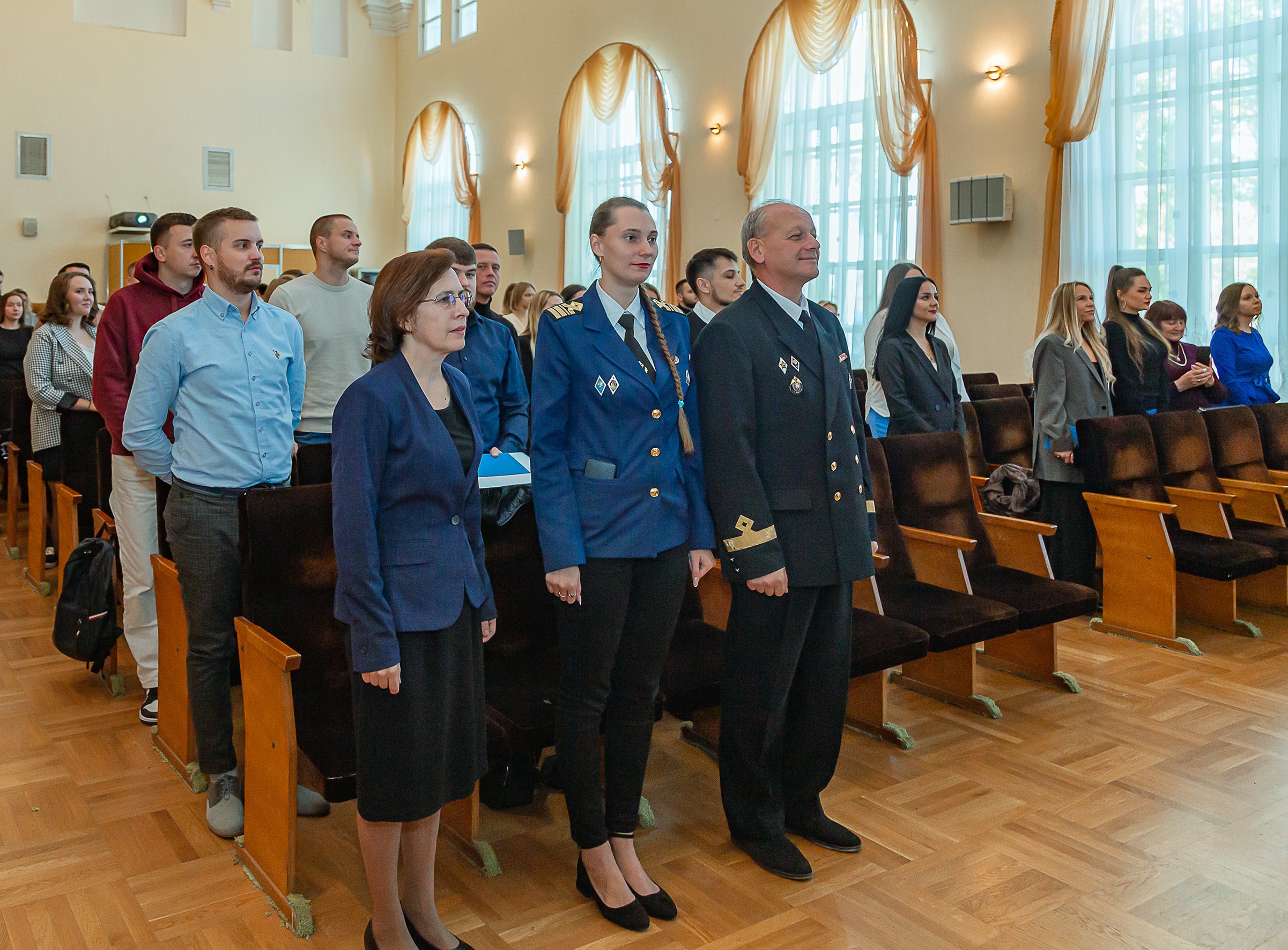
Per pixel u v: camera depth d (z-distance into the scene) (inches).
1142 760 115.4
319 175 553.9
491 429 124.2
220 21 522.0
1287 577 174.4
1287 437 200.1
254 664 87.2
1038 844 96.0
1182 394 197.3
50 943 78.9
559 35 458.9
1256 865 92.2
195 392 99.0
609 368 80.4
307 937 80.5
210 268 101.3
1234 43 254.4
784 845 91.8
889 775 111.7
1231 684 140.5
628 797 85.0
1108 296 182.5
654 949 79.3
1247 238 254.5
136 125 503.5
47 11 482.0
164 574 109.0
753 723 90.4
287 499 93.7
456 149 523.2
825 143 342.6
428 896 76.1
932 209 313.0
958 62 306.3
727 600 128.8
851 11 327.9
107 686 135.8
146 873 89.4
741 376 85.8
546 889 88.3
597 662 81.2
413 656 69.9
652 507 80.2
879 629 115.0
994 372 302.4
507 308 267.0
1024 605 129.0
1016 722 127.3
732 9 374.3
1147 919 83.7
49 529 190.2
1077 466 168.6
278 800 83.9
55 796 104.0
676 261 399.9
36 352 180.7
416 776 70.7
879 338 156.3
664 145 397.7
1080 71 274.4
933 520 143.1
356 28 562.9
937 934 81.4
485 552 105.3
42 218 485.1
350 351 133.7
